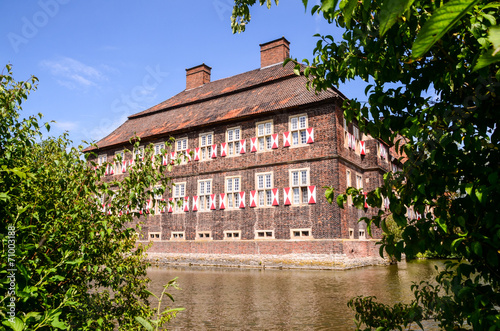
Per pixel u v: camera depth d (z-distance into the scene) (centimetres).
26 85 341
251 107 2338
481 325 157
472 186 155
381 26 48
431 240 180
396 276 1430
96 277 362
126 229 377
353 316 747
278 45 2812
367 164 2316
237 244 2144
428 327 552
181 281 1336
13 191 255
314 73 240
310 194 1966
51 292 283
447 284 222
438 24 50
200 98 2903
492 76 159
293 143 2089
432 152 171
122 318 368
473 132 163
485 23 133
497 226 153
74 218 318
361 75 215
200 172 2411
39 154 350
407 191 191
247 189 2198
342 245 1827
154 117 3106
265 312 803
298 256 1928
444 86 186
